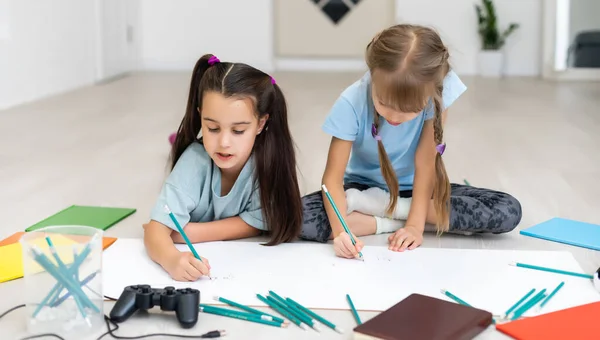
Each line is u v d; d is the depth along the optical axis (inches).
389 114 58.7
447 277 57.4
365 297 53.6
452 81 66.7
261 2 235.9
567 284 56.1
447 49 61.3
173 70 241.8
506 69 233.8
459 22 231.8
